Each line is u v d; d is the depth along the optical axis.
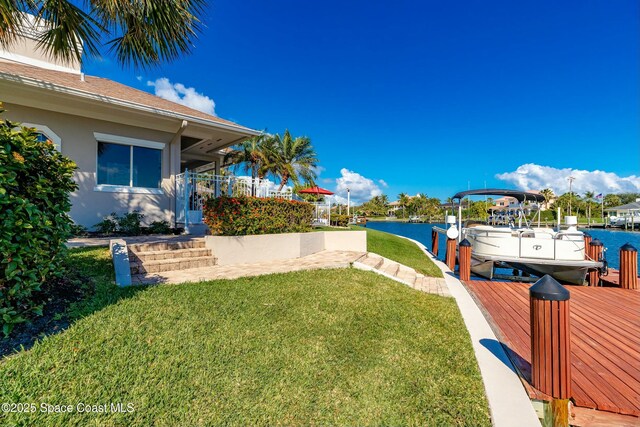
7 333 2.67
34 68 9.55
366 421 2.44
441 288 7.37
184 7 5.11
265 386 2.71
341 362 3.23
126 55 5.76
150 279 5.25
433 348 3.78
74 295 3.78
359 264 7.66
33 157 3.07
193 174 9.75
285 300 4.65
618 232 41.66
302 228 9.48
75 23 4.98
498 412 2.62
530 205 12.05
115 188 9.23
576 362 3.62
